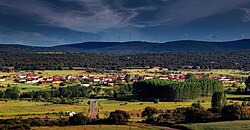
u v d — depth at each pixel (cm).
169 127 13212
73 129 12788
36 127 13312
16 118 15688
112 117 14125
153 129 12850
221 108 15850
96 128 13062
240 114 14150
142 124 14050
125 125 13750
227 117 14175
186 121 14225
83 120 13975
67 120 14300
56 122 14000
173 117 15238
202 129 12250
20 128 12712
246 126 12331
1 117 16438
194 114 14700
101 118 14850
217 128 12131
